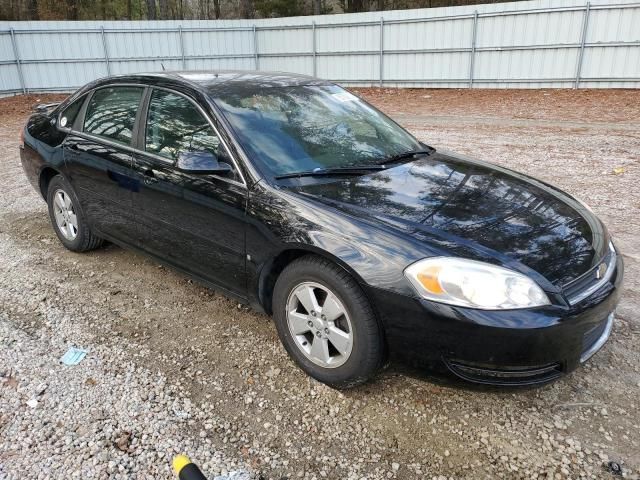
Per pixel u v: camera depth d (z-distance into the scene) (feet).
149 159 11.75
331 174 10.27
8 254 15.46
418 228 8.52
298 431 8.42
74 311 12.14
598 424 8.49
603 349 10.45
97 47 65.41
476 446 8.09
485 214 9.21
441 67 60.13
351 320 8.57
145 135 12.08
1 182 24.22
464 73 59.11
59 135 14.64
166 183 11.23
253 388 9.45
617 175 22.97
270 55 70.33
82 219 14.44
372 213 8.90
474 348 7.66
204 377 9.75
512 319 7.49
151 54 67.67
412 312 7.91
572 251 8.63
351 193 9.57
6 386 9.42
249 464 7.75
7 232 17.30
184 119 11.33
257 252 9.71
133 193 12.20
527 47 54.80
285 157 10.37
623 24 49.75
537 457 7.86
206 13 138.92
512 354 7.57
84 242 14.76
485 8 55.52
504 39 55.77
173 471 7.55
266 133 10.73
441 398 9.16
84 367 10.02
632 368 9.86
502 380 7.84
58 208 15.30
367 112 13.35
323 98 12.80
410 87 62.85
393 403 9.05
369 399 9.15
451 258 7.89
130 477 7.46
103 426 8.45
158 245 12.12
